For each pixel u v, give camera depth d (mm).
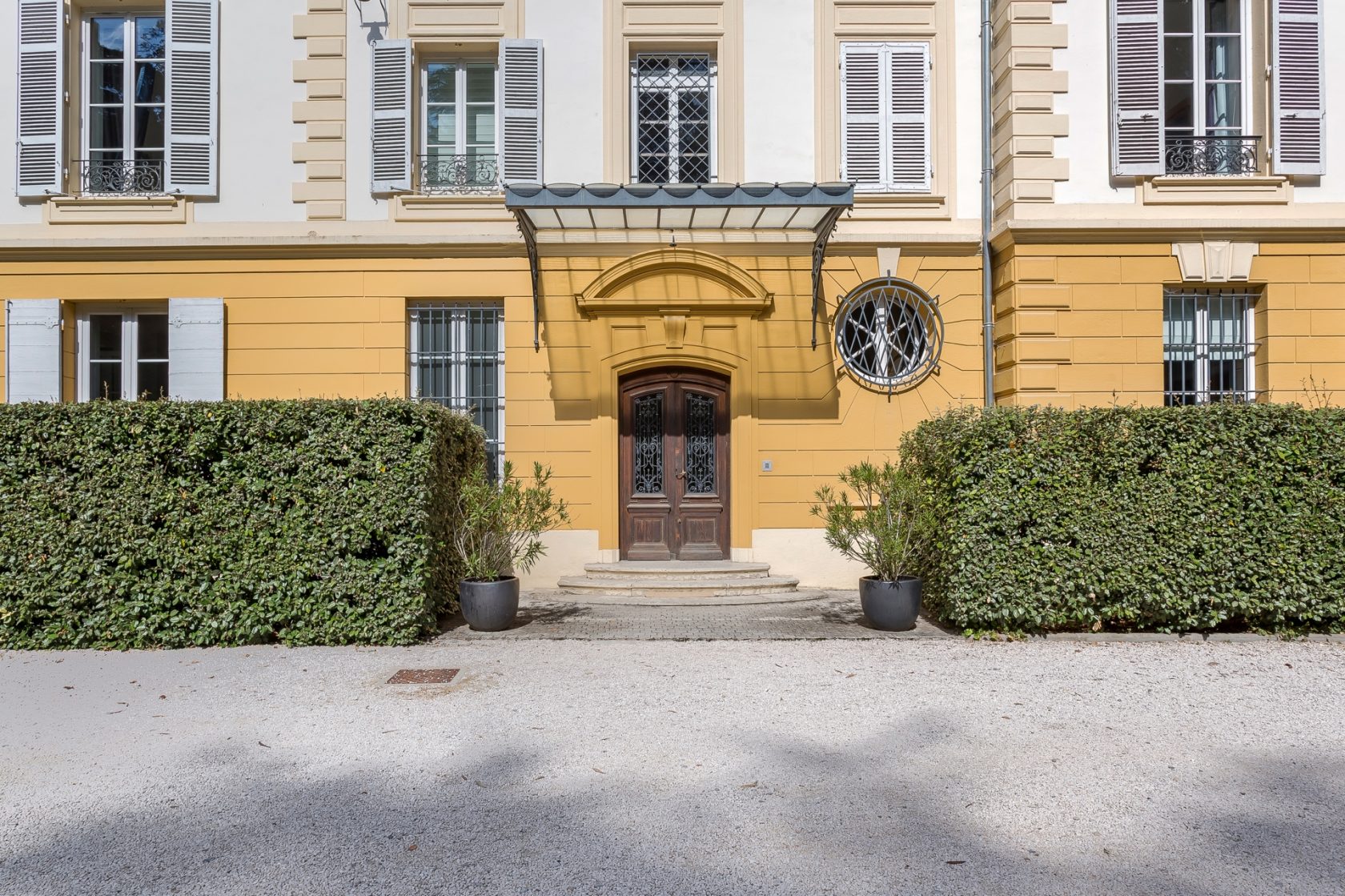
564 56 9859
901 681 5828
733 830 3615
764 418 9812
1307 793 3982
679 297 9766
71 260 9578
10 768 4328
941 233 9711
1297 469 7059
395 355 9688
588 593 9336
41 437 6949
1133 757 4418
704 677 5965
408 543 7023
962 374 9727
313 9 9773
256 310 9648
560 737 4730
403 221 9750
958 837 3559
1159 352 9000
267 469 7016
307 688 5727
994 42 9695
